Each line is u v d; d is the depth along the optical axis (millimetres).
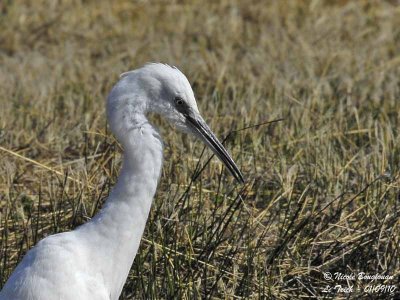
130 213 7922
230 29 18125
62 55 17234
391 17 18844
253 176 11453
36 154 12609
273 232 10578
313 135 12773
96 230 7938
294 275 10016
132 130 7871
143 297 9383
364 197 11117
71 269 7750
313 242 10297
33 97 14648
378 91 14516
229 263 9906
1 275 9547
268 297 9477
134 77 7930
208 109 13898
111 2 19625
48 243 7816
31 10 19047
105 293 7941
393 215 10617
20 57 17219
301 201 10664
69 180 11484
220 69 15750
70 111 13938
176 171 11312
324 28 18109
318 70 15984
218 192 10469
